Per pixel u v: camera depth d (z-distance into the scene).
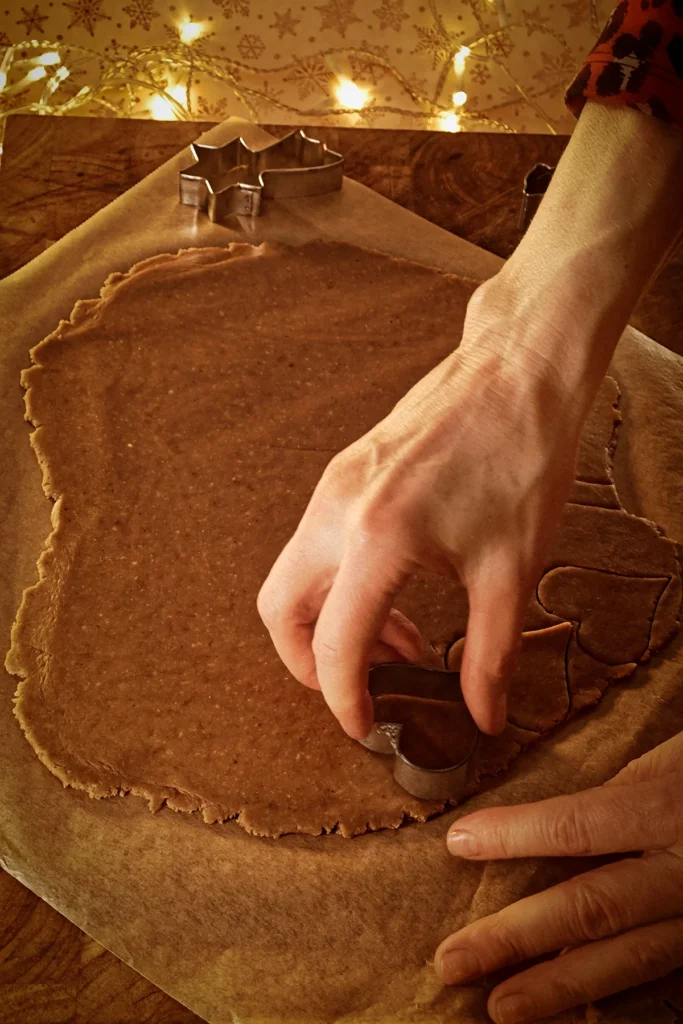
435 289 0.73
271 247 0.74
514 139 0.81
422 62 0.97
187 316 0.70
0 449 0.65
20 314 0.70
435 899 0.53
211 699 0.57
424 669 0.54
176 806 0.55
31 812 0.55
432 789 0.54
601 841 0.51
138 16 0.96
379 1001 0.51
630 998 0.51
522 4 0.99
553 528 0.51
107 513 0.62
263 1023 0.51
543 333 0.51
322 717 0.57
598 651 0.60
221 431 0.66
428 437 0.51
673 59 0.50
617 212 0.51
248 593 0.60
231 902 0.53
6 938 0.53
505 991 0.50
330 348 0.70
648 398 0.70
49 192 0.77
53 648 0.58
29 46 0.92
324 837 0.55
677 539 0.64
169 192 0.77
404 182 0.79
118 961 0.52
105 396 0.67
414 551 0.50
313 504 0.52
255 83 0.94
